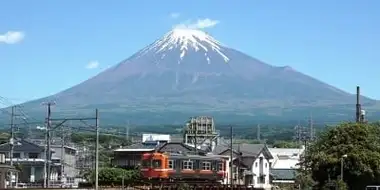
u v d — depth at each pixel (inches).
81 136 4889.3
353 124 2716.5
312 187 2662.4
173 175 2463.1
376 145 2694.4
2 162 2746.1
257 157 3693.4
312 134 4918.8
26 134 4165.8
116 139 5137.8
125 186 2396.7
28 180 3422.7
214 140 3887.8
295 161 4402.1
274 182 3966.5
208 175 2623.0
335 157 2635.3
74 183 3166.8
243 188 2731.3
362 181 2640.3
